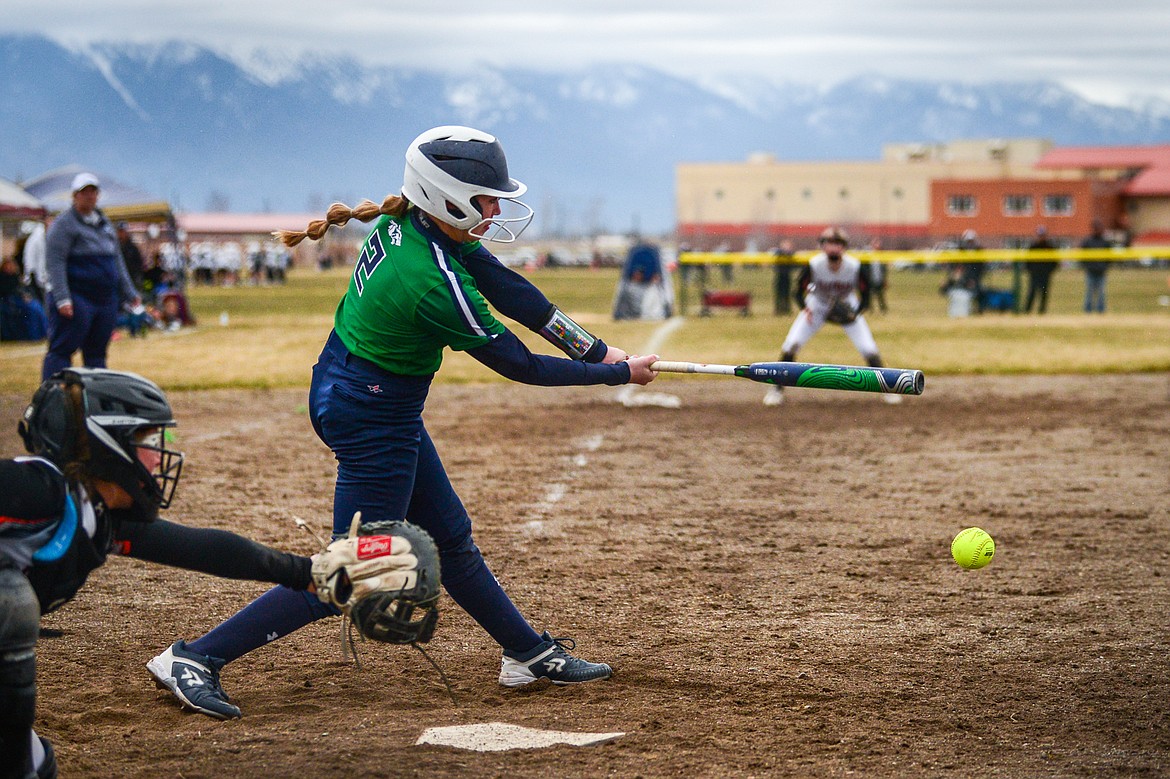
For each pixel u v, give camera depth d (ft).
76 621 31.65
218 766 21.89
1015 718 24.76
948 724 24.39
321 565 20.34
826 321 75.82
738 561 38.32
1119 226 527.81
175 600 33.63
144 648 29.50
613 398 80.33
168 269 164.14
